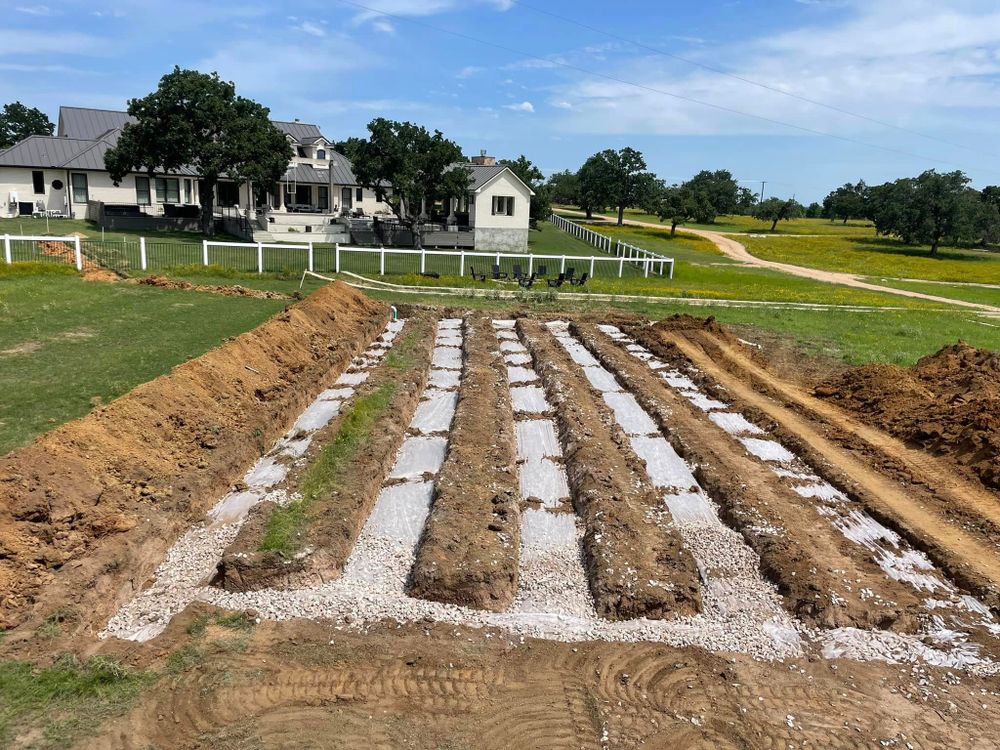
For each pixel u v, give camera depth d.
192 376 10.64
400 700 5.57
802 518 8.81
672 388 14.84
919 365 16.70
